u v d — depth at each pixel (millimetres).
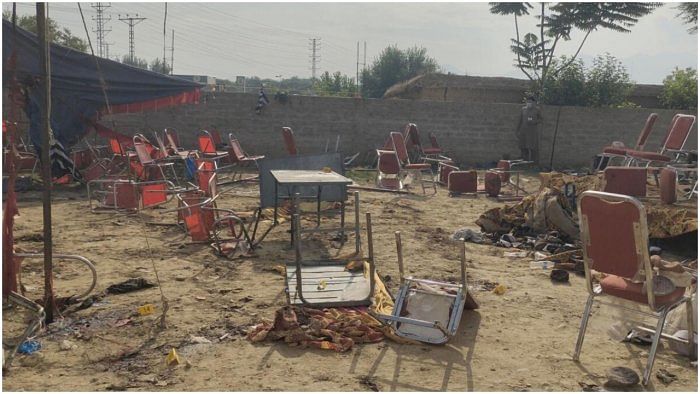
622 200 3977
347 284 5828
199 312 5305
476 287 6230
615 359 4480
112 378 4035
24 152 12688
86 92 12836
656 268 4254
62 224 8953
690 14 21562
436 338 4727
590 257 4305
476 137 18703
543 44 25516
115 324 4977
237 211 10133
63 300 5430
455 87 23734
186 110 17891
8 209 4875
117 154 12797
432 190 13359
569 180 9586
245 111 18094
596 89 20781
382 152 12867
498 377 4156
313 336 4707
